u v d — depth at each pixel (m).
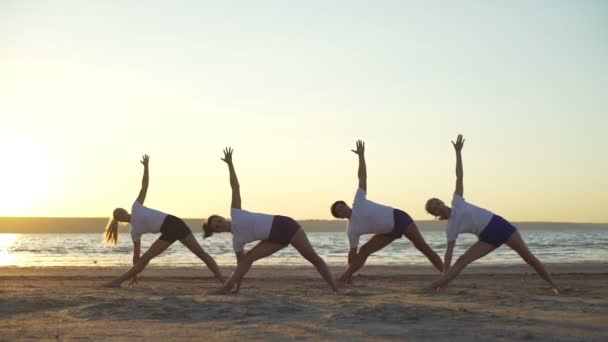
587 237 70.38
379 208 10.84
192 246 11.12
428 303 8.41
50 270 16.84
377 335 5.83
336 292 9.95
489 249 10.02
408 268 17.86
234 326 6.35
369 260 23.56
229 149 9.77
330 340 5.58
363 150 10.88
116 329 6.19
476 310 7.55
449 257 10.12
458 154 10.12
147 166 11.29
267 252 9.70
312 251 9.81
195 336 5.79
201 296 9.11
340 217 11.20
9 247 42.50
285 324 6.45
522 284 11.78
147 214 11.04
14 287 10.90
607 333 5.97
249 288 10.98
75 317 6.98
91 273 15.48
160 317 6.93
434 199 10.17
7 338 5.71
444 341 5.57
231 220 9.66
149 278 13.49
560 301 8.66
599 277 13.74
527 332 5.97
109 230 11.37
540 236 77.25
